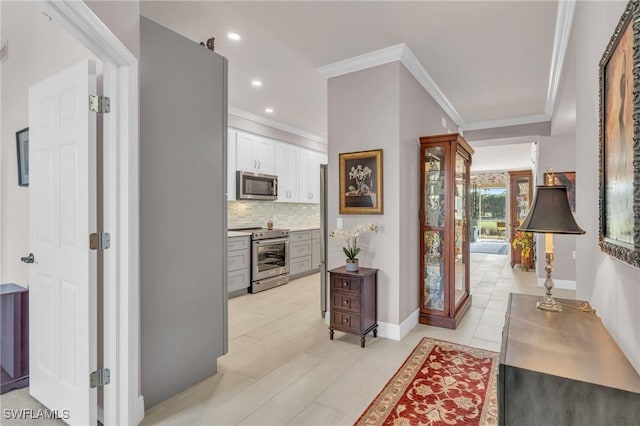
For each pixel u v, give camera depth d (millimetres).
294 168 6195
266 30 2734
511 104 4551
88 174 1695
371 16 2535
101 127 1857
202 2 2348
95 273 1724
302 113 5164
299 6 2404
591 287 1737
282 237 5422
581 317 1546
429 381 2322
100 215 1854
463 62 3309
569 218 1607
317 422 1896
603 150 1348
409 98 3314
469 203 4176
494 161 9422
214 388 2258
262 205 5910
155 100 2029
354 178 3303
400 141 3094
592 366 1091
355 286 2941
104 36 1554
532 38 2840
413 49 3049
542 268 5223
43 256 1990
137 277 1850
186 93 2236
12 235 2584
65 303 1836
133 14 1850
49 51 2145
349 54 3146
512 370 1095
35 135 2035
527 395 1078
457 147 3477
